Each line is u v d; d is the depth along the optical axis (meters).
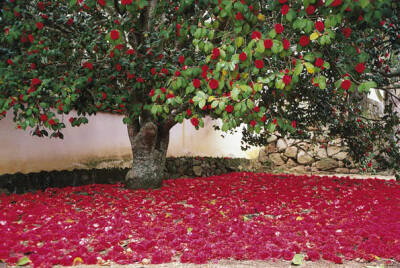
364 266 2.41
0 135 4.93
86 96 4.39
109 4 3.54
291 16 2.38
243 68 2.93
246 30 2.60
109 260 2.43
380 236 2.96
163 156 5.90
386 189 5.89
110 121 6.71
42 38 3.89
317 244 2.80
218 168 9.05
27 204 4.06
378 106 11.80
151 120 5.64
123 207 4.09
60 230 2.99
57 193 4.96
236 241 2.81
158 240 2.80
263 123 2.81
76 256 2.38
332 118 6.84
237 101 2.66
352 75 2.73
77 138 6.05
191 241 2.75
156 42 4.32
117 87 4.73
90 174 6.05
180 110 5.09
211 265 2.37
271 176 7.82
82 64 4.48
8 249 2.46
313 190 5.65
